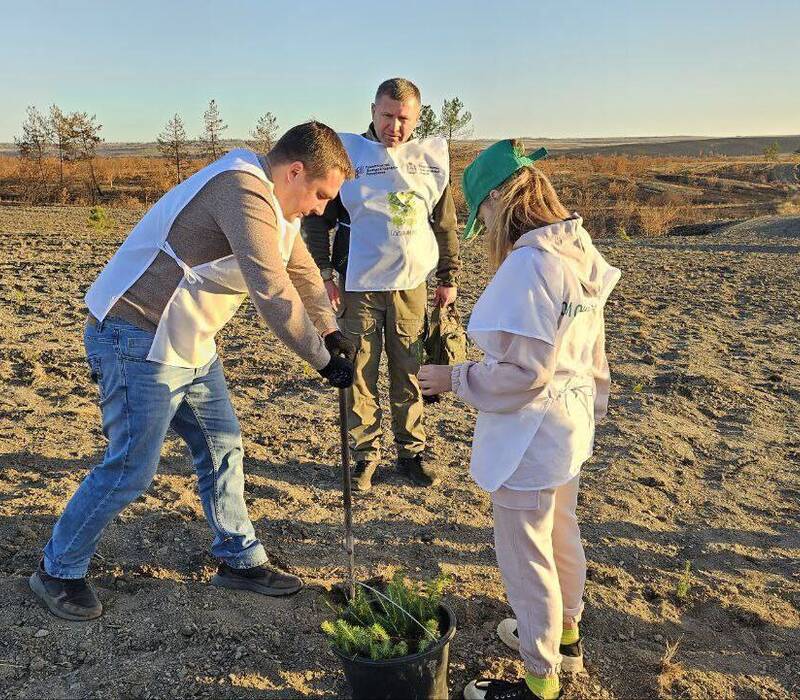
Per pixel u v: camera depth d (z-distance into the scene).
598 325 2.82
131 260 2.97
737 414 6.46
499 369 2.55
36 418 5.44
